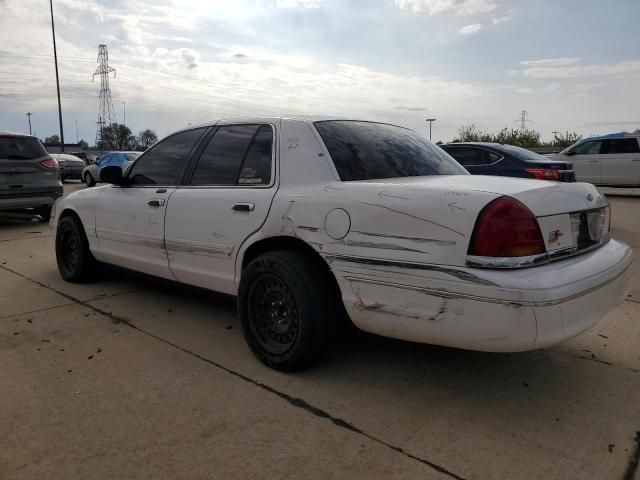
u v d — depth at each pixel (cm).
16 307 461
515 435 261
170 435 259
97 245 496
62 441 254
